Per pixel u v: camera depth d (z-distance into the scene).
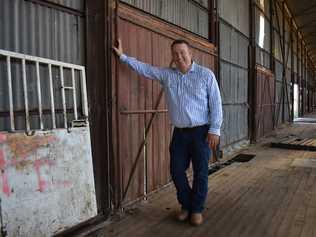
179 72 3.45
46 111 2.97
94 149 3.48
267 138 11.17
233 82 8.47
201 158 3.47
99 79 3.53
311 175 5.72
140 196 4.32
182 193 3.59
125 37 3.94
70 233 3.00
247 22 9.75
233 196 4.49
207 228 3.43
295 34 21.09
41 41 2.94
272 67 13.24
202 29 6.47
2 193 2.38
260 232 3.34
